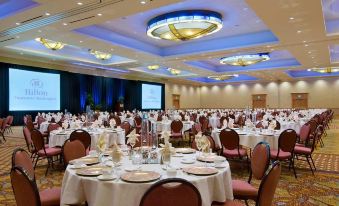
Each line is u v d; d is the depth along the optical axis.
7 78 14.22
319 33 9.47
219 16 9.15
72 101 17.86
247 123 7.13
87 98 18.28
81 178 2.54
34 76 15.51
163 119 11.35
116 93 21.33
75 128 7.56
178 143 9.90
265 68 18.48
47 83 16.22
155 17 9.43
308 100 25.34
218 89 29.81
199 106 30.91
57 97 16.80
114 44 11.16
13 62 14.47
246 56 15.28
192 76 23.08
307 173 5.54
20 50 13.09
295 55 13.65
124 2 6.70
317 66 17.33
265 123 7.56
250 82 27.92
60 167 5.99
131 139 3.35
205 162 3.14
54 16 7.67
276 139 5.78
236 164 6.27
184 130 9.80
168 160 2.80
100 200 2.36
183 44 13.34
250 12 9.02
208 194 2.51
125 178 2.42
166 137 3.33
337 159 6.91
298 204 3.86
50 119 12.25
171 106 27.17
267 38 11.06
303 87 25.59
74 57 15.50
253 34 11.40
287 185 4.74
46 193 2.93
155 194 1.89
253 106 27.78
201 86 30.89
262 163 3.24
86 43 10.96
